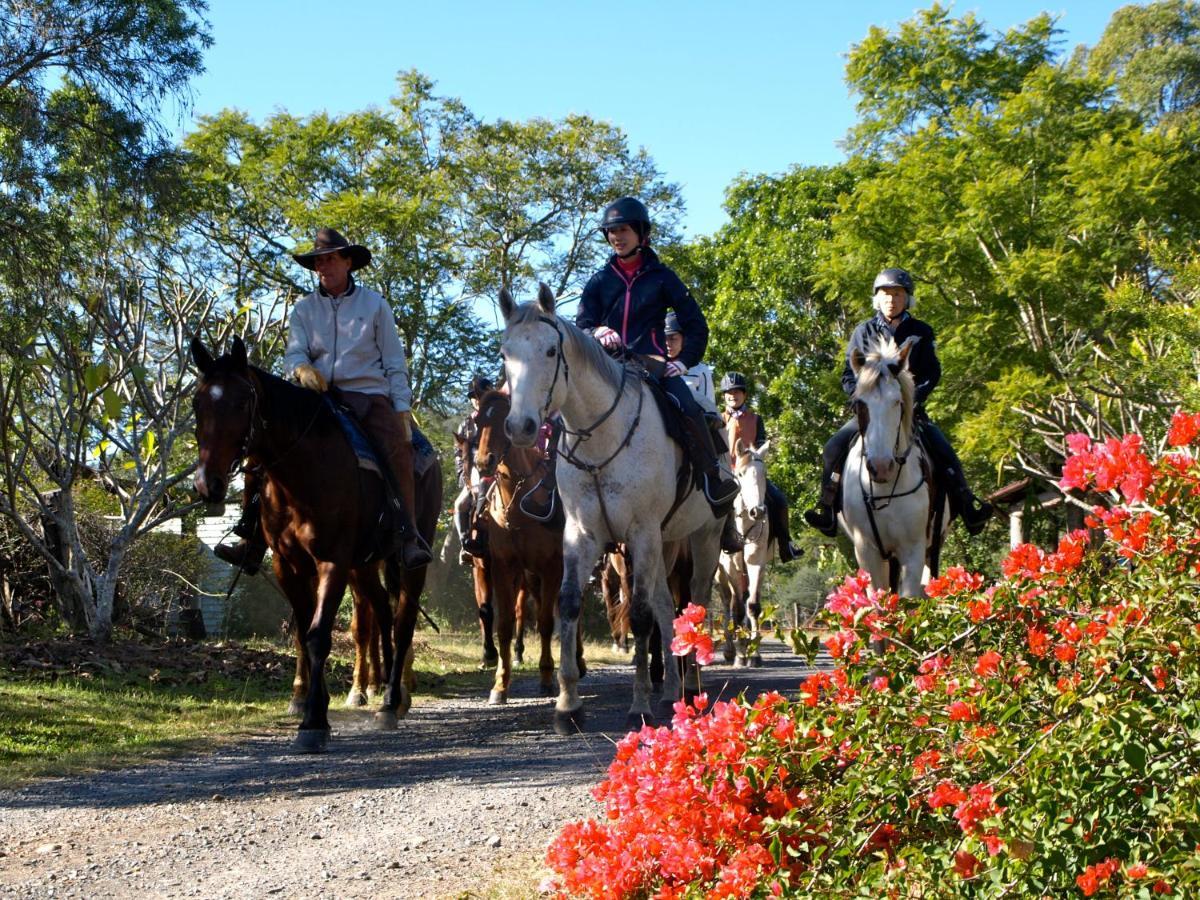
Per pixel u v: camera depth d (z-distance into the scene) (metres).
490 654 15.59
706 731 3.47
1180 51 46.56
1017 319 20.17
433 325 34.66
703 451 8.38
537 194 37.72
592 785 6.38
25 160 13.54
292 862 5.10
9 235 13.37
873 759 3.10
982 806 2.80
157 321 15.96
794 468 33.75
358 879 4.79
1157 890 2.49
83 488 17.64
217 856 5.23
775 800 3.30
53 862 5.17
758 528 16.42
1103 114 23.28
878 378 8.15
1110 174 20.11
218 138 33.78
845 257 23.67
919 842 3.07
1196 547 2.96
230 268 33.28
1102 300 18.47
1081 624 2.99
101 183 14.07
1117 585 3.02
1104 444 3.22
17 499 15.61
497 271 37.50
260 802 6.35
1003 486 21.27
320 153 34.53
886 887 2.83
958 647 3.26
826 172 36.78
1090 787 2.70
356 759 7.70
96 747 8.13
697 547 9.77
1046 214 20.84
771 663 17.70
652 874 3.39
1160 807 2.62
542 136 37.62
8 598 16.47
